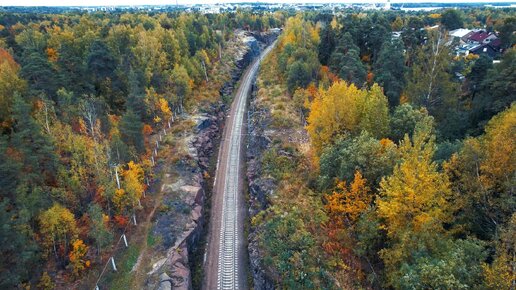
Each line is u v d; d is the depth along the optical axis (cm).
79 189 4238
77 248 3700
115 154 4750
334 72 7538
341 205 3744
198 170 6131
